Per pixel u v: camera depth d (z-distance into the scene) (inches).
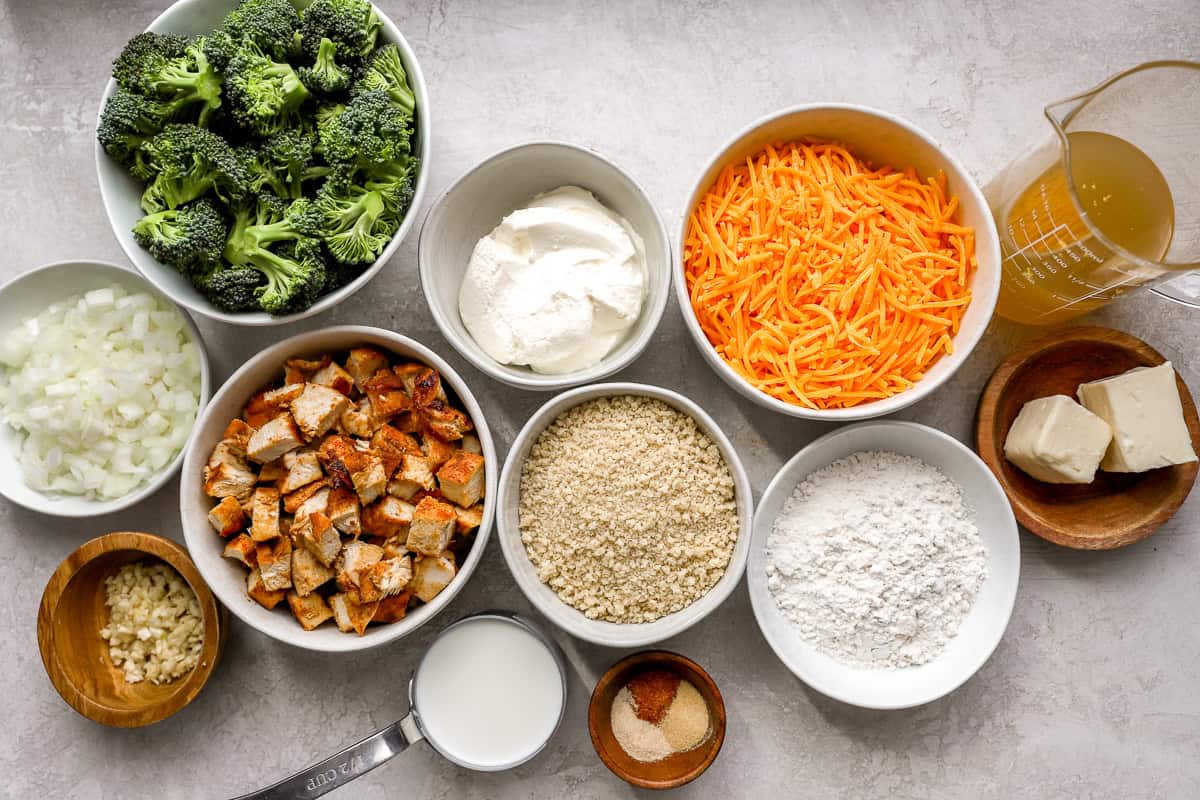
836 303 18.6
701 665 20.4
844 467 19.6
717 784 20.3
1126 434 18.7
